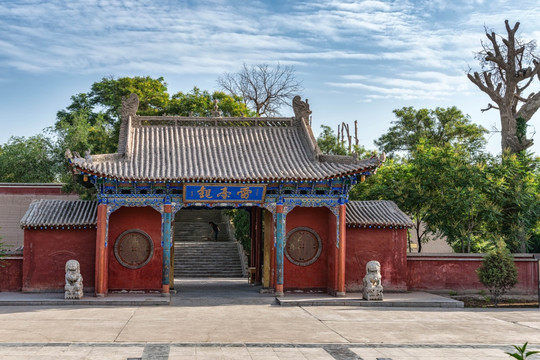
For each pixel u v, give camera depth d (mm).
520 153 35938
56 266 28500
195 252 46969
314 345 17969
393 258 30250
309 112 32594
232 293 30297
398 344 18281
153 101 55469
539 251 37125
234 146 30641
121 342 17891
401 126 62562
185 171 27688
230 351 16906
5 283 28641
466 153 35375
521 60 39062
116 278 28625
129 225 28906
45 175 62406
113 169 27438
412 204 33781
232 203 28203
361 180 28438
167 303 26312
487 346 18141
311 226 30203
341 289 28469
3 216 45875
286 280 29875
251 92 61312
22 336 18484
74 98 77938
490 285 27938
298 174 27938
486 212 31812
